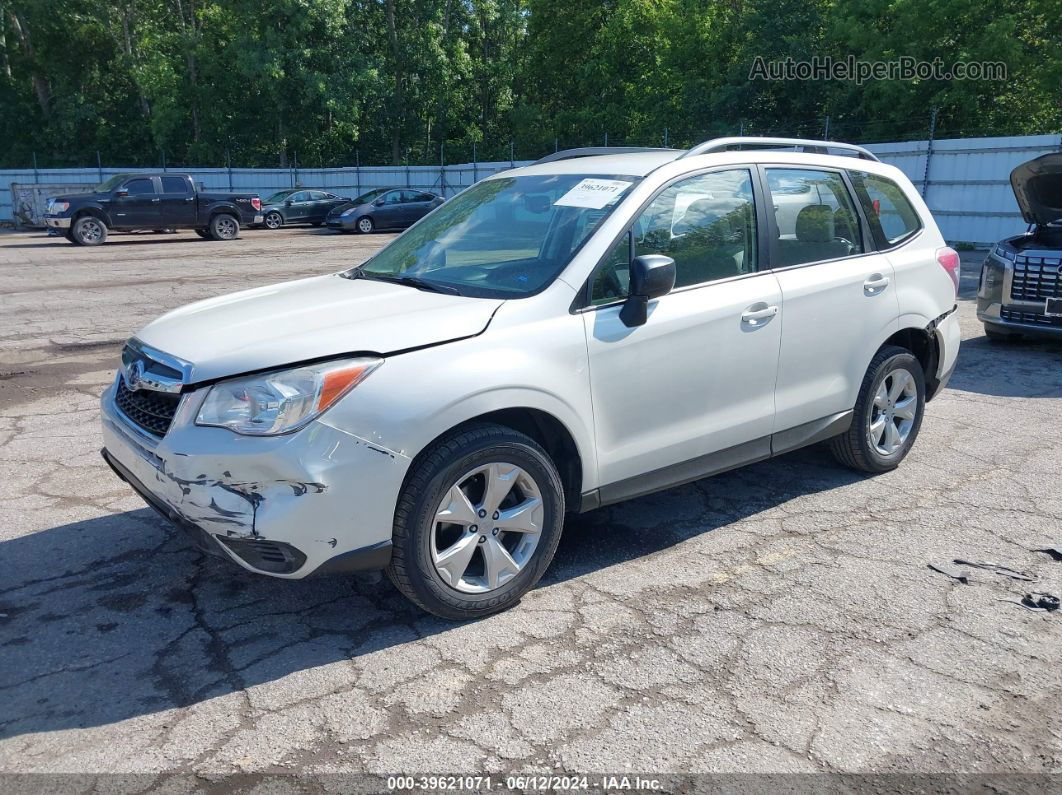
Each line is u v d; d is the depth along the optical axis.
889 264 4.82
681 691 2.98
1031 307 8.27
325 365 3.07
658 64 39.91
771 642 3.29
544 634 3.36
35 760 2.64
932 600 3.60
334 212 28.33
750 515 4.52
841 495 4.79
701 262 4.03
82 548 4.14
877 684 3.01
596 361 3.58
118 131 45.50
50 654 3.24
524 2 45.97
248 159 44.44
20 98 45.84
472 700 2.94
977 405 6.63
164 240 24.25
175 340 3.37
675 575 3.85
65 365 8.28
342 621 3.47
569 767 2.60
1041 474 5.09
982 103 28.30
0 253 20.16
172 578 3.84
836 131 30.98
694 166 4.09
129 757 2.65
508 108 45.78
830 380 4.56
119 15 45.06
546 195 4.16
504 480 3.38
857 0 29.78
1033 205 8.42
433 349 3.23
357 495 3.05
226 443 3.00
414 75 42.97
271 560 3.06
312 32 39.03
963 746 2.69
